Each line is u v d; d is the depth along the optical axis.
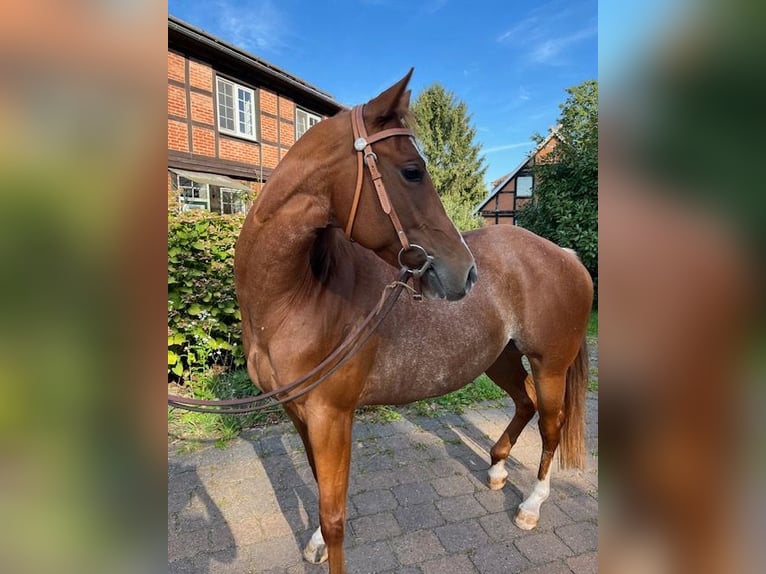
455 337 1.86
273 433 3.28
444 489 2.60
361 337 1.61
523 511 2.27
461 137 28.02
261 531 2.23
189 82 10.33
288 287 1.53
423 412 3.68
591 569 1.99
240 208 11.79
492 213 21.55
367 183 1.36
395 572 1.96
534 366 2.23
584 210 8.30
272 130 12.45
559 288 2.12
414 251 1.37
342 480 1.64
